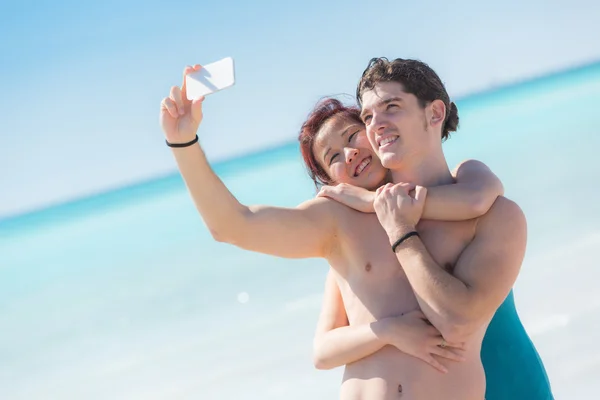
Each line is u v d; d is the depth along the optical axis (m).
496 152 16.70
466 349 3.34
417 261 3.18
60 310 11.46
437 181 3.46
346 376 3.45
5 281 15.23
